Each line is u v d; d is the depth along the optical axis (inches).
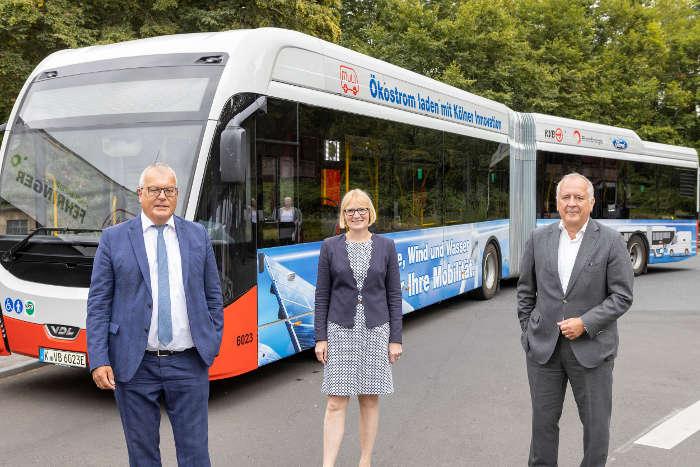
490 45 909.2
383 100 335.3
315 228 278.1
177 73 235.3
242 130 218.5
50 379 272.1
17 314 233.0
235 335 232.4
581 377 146.2
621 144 628.7
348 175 302.4
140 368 136.8
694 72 1189.7
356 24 1027.3
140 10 555.5
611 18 1144.2
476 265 454.9
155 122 228.7
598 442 146.4
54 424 217.8
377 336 166.2
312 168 275.6
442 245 401.7
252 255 239.9
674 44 1166.3
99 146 233.5
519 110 945.5
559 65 1005.2
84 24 539.2
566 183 146.3
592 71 1009.5
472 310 436.5
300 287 268.5
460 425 213.9
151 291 135.7
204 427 142.2
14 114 250.5
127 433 139.5
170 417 141.8
